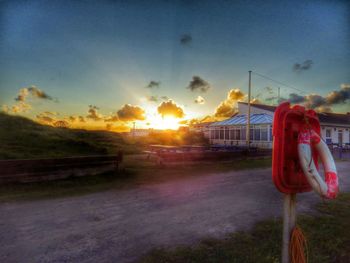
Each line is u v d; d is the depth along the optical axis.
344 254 3.34
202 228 4.16
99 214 4.78
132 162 12.05
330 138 26.86
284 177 1.71
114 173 8.91
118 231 3.99
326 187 1.58
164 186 7.27
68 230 4.00
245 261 3.09
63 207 5.18
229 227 4.21
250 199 6.01
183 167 11.02
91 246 3.46
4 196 5.88
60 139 14.46
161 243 3.58
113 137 23.28
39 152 11.55
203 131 33.09
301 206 5.50
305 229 4.11
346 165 12.84
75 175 8.14
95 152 13.87
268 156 15.92
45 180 7.44
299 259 1.84
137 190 6.75
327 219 4.61
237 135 26.58
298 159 1.77
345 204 5.66
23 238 3.69
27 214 4.71
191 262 3.06
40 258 3.13
